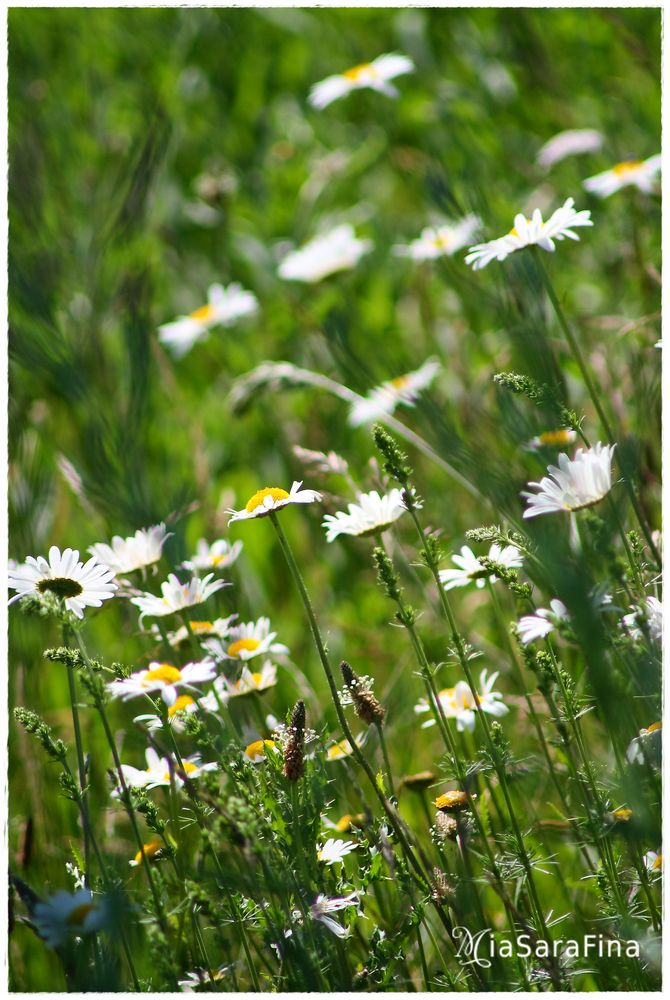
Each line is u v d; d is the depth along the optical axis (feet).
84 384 6.19
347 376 6.57
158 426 6.80
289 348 7.70
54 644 6.19
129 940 5.48
